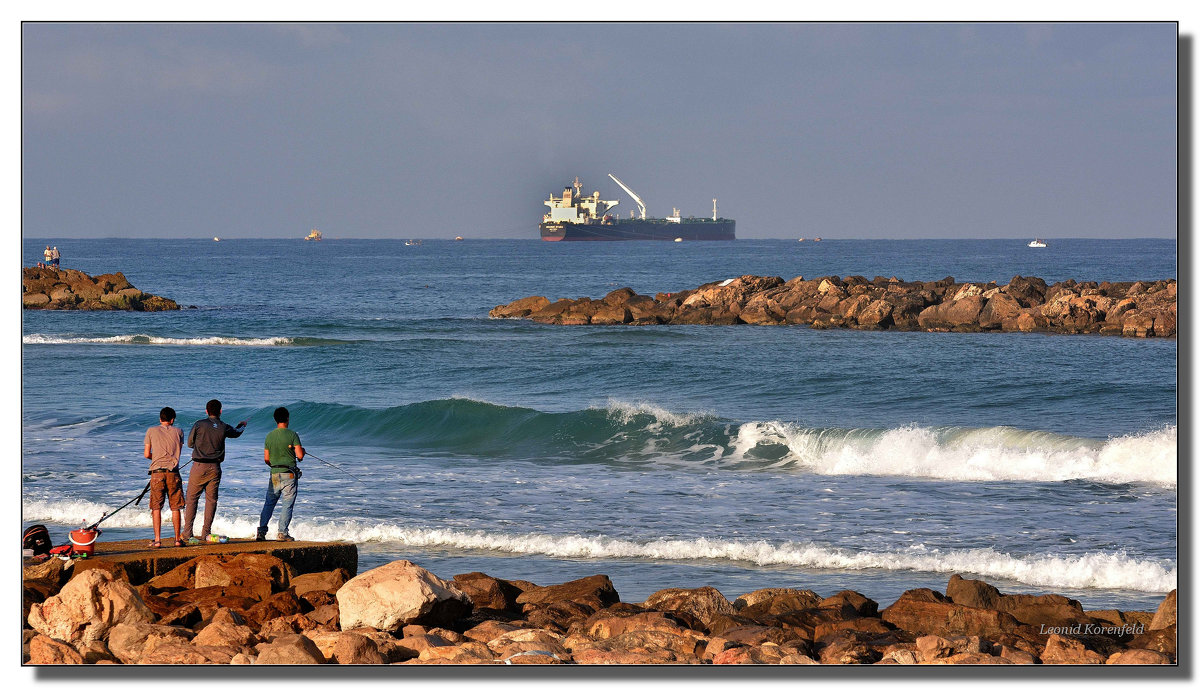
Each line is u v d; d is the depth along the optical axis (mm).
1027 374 110750
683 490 58500
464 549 45625
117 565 33312
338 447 75750
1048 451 64375
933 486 59250
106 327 170125
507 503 54719
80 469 61812
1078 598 38375
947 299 165250
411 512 52375
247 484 58656
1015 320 156875
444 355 131250
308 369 119438
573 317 181250
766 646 27188
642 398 99375
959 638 27594
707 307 181875
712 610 32875
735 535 47438
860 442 69250
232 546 35781
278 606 30938
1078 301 155125
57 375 111688
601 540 45844
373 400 98625
